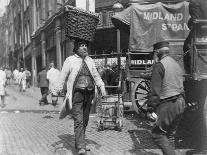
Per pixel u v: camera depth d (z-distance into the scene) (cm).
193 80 685
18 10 5181
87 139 834
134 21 1033
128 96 1161
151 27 1029
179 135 783
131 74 1091
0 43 7325
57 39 2686
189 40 703
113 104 968
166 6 1031
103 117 965
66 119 1191
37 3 3744
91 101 705
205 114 660
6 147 742
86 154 676
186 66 722
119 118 955
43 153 690
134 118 1168
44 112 1416
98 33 2033
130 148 730
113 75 1202
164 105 553
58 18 2639
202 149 694
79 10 702
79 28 696
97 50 2050
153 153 683
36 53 3803
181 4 1033
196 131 762
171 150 550
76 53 700
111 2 1972
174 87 557
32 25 3922
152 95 545
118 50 1880
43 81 1669
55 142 791
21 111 1457
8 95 2509
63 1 2638
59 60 2656
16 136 870
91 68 697
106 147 742
